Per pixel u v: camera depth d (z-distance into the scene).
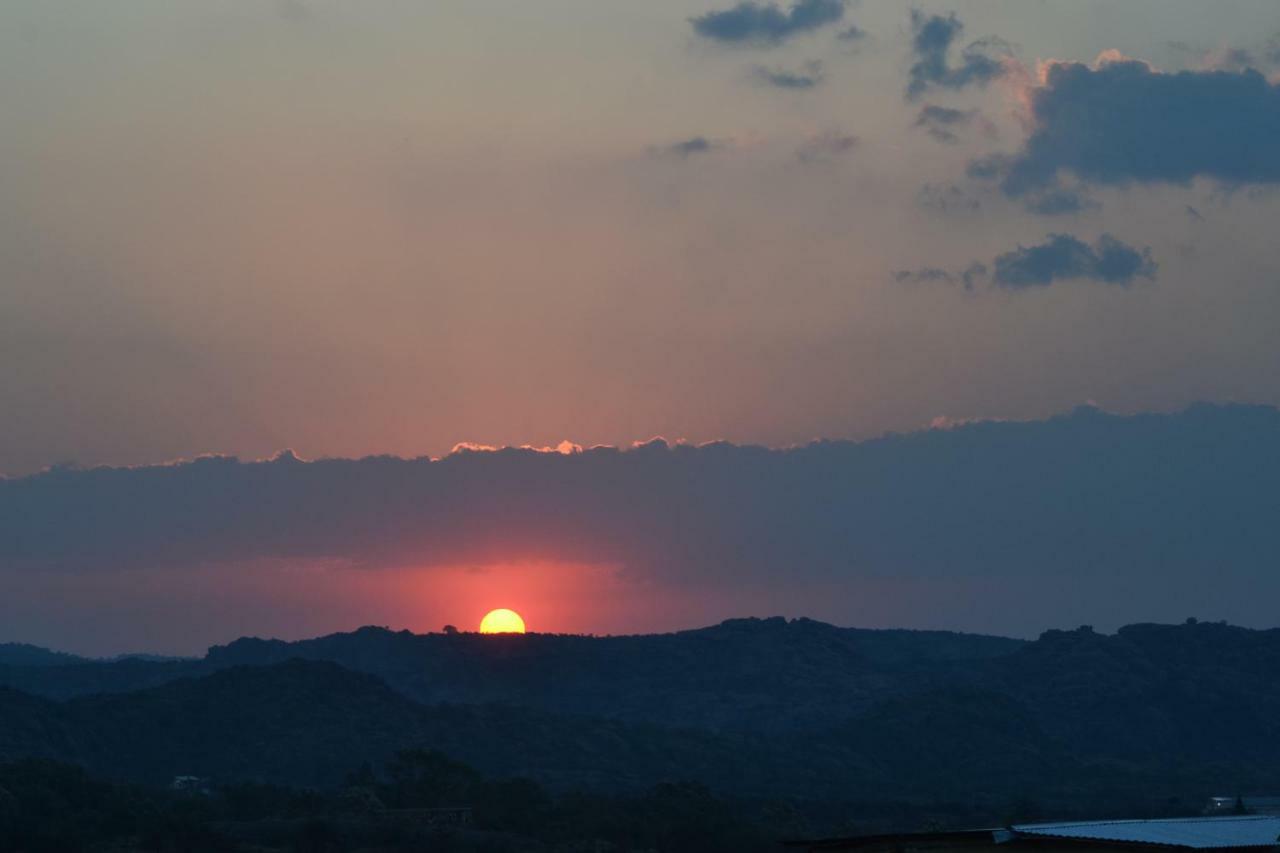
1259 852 57.44
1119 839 58.28
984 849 59.50
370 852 184.12
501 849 186.62
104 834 184.88
